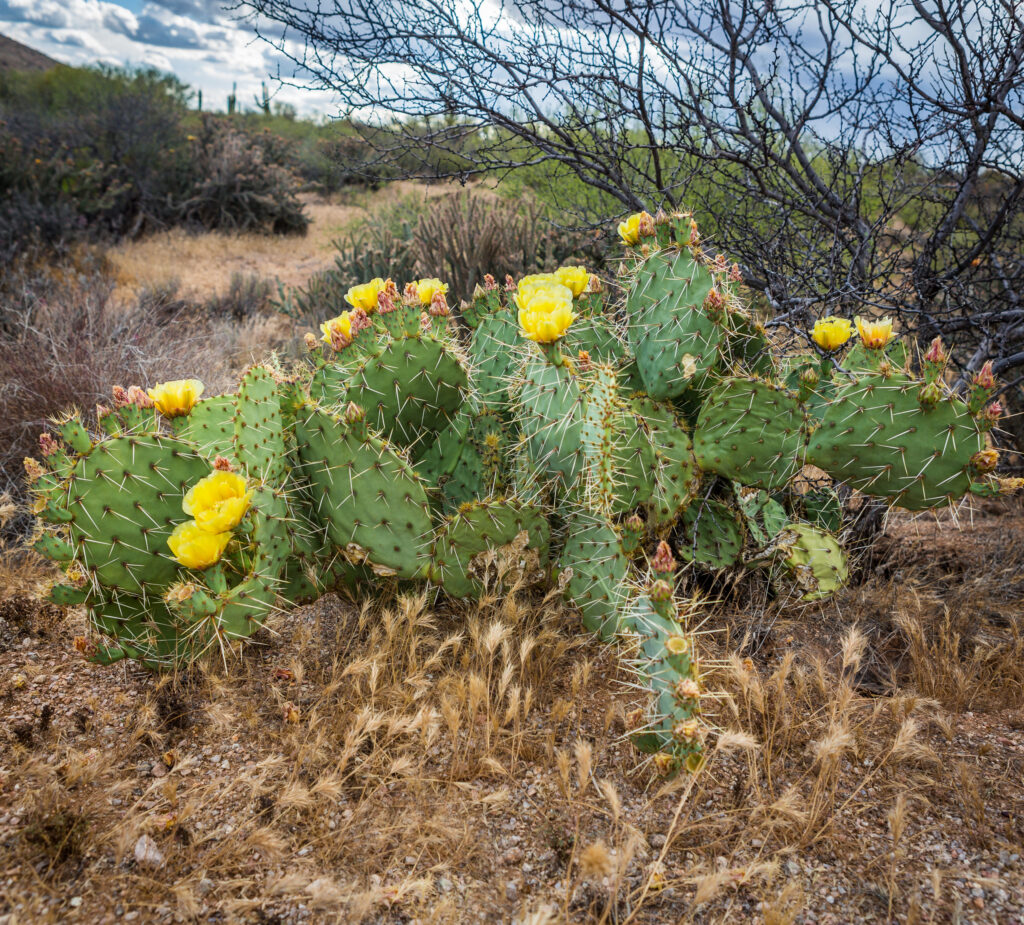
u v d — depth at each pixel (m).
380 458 2.32
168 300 7.45
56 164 11.36
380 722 1.95
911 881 1.71
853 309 4.16
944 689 2.38
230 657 2.43
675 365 2.63
